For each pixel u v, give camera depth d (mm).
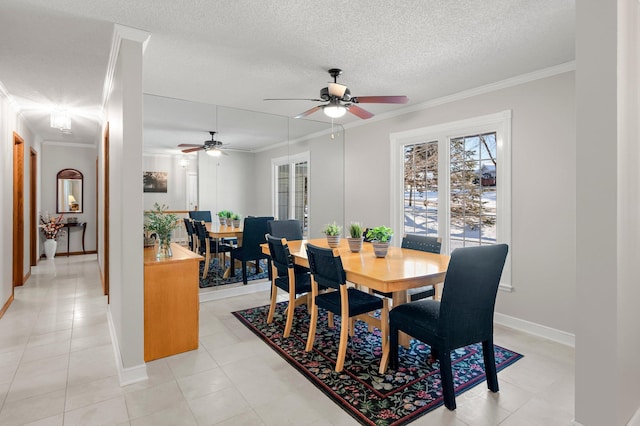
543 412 2020
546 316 3148
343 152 5441
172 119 4039
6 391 2232
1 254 3639
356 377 2412
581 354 1690
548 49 2709
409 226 4484
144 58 2867
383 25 2346
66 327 3354
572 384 2324
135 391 2236
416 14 2207
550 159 3090
